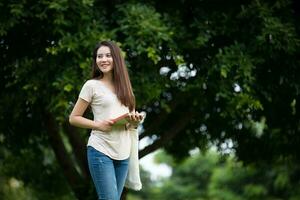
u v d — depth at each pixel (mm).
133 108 5594
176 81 9438
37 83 8492
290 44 8656
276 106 10500
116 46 5590
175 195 31547
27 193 14477
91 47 8242
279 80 9500
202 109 10688
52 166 12961
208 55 9242
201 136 12258
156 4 9266
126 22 8484
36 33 8867
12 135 11430
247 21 8984
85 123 5398
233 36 9141
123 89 5488
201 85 9062
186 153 13016
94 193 10414
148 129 10742
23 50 9180
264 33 8555
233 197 26547
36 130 11422
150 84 8727
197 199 30875
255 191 24406
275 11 9078
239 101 8719
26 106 10227
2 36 9172
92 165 5402
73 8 8266
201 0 9055
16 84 9250
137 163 5664
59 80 8195
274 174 23797
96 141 5402
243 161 12430
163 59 9359
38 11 8344
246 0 9172
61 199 13266
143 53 8711
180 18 9148
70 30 8469
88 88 5465
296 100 10273
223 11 9211
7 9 8375
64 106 8172
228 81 8914
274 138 11828
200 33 8828
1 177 13984
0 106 9484
